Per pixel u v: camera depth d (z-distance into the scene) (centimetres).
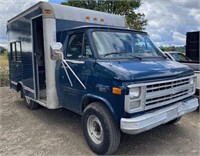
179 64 436
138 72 333
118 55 402
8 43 762
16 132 479
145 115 335
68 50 449
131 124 317
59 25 491
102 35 416
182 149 395
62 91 463
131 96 318
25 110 643
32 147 406
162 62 418
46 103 512
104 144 358
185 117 560
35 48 561
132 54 421
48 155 376
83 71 396
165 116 357
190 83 426
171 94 373
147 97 334
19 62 659
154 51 470
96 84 366
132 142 423
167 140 431
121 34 444
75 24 515
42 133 470
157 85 347
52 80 481
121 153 382
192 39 852
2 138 448
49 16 473
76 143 421
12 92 909
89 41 400
